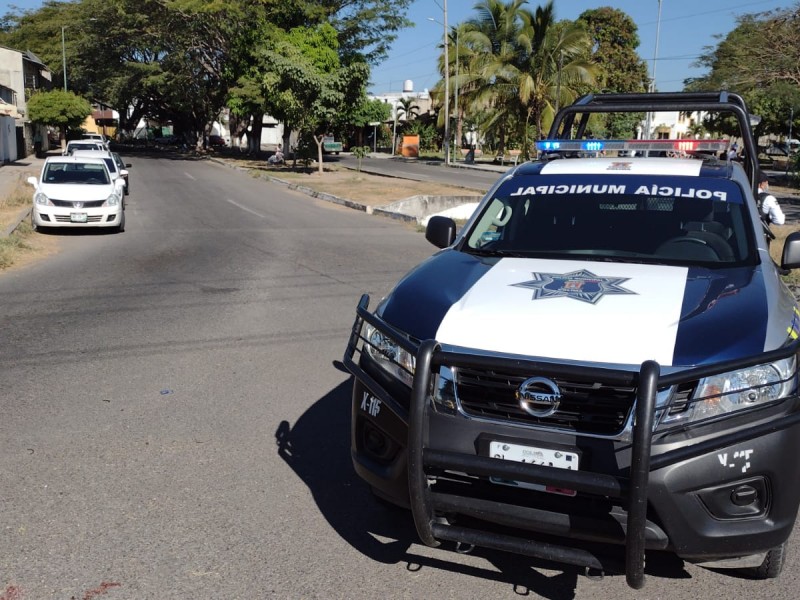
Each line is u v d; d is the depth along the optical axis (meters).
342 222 19.19
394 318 3.47
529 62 43.97
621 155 5.82
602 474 2.79
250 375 6.24
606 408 2.90
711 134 54.69
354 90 36.09
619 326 3.10
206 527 3.81
